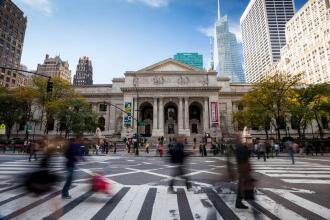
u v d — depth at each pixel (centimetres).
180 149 929
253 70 17400
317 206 723
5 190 939
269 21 15650
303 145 3728
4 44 9594
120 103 7262
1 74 9344
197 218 614
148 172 1506
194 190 951
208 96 6581
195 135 6200
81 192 905
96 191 856
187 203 757
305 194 883
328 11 9138
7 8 9794
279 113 4338
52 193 891
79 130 4994
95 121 5403
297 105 4231
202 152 3253
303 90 4434
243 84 7488
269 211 670
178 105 6656
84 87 7556
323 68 8669
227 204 741
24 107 5269
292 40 11625
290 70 10975
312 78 9275
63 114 4966
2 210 673
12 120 5016
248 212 658
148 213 654
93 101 7438
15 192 904
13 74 10031
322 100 4541
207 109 6512
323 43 8694
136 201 782
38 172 546
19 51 10550
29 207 704
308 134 6606
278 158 2666
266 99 4175
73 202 764
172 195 866
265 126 4678
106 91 7512
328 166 1786
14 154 3247
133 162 2209
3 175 1301
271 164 1939
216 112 6169
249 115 4584
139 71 6794
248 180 601
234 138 635
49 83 1981
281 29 15450
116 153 3772
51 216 618
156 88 6550
